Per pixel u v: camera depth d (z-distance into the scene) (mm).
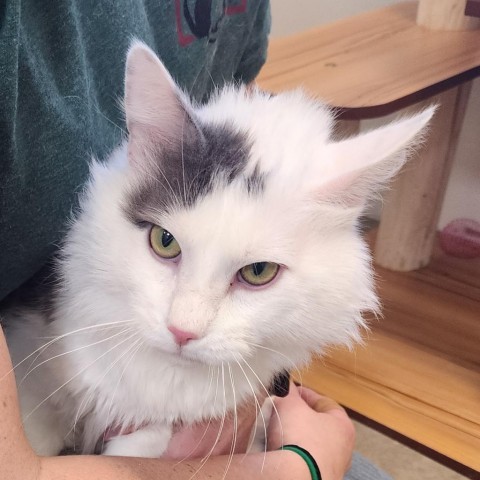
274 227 671
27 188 673
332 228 729
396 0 1979
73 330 771
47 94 659
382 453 1596
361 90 1259
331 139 815
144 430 820
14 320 817
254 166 692
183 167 690
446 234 1942
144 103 701
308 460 799
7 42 551
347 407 1356
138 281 694
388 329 1572
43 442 825
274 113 800
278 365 811
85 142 734
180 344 671
